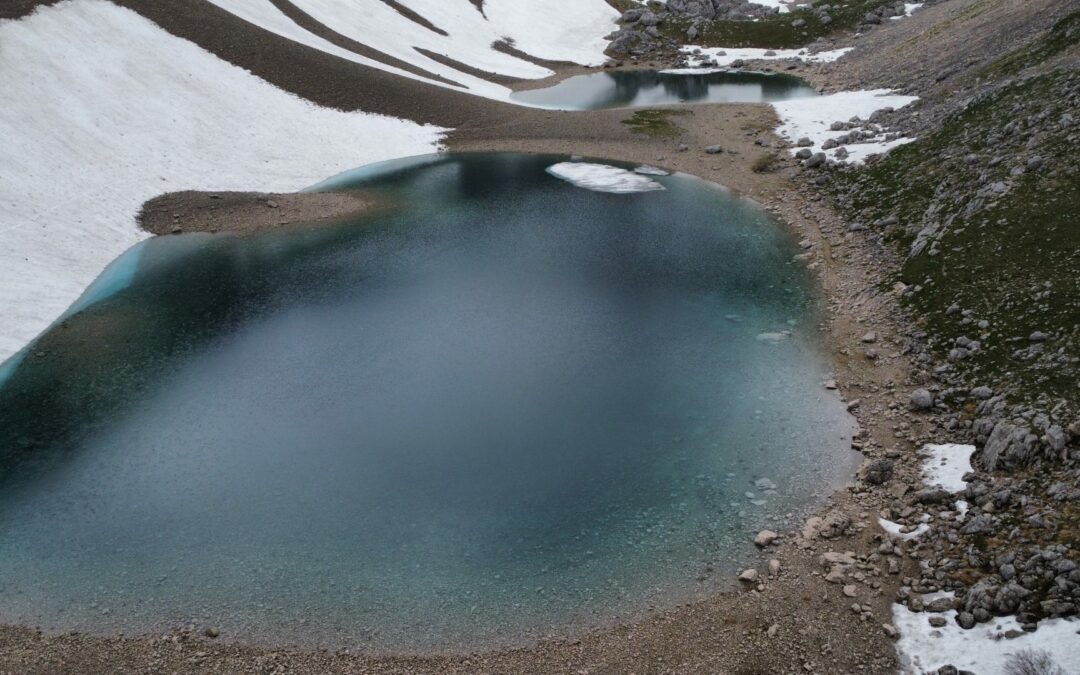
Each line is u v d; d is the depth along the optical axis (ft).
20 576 68.64
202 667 58.44
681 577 65.26
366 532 72.64
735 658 56.54
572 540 70.38
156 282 130.41
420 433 87.92
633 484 77.51
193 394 98.27
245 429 90.43
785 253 131.44
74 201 143.02
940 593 59.00
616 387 95.20
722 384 94.48
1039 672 48.19
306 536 72.43
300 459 84.38
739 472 78.33
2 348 107.86
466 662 58.29
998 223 103.35
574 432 86.63
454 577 66.64
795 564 65.21
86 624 63.05
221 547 71.41
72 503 78.64
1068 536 58.03
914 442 78.74
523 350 105.19
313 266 136.15
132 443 88.53
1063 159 107.04
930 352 91.97
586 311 115.55
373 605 63.98
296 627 62.03
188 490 79.97
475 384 97.55
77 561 70.28
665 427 86.63
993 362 83.97
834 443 81.46
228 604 64.64
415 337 110.22
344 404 94.58
